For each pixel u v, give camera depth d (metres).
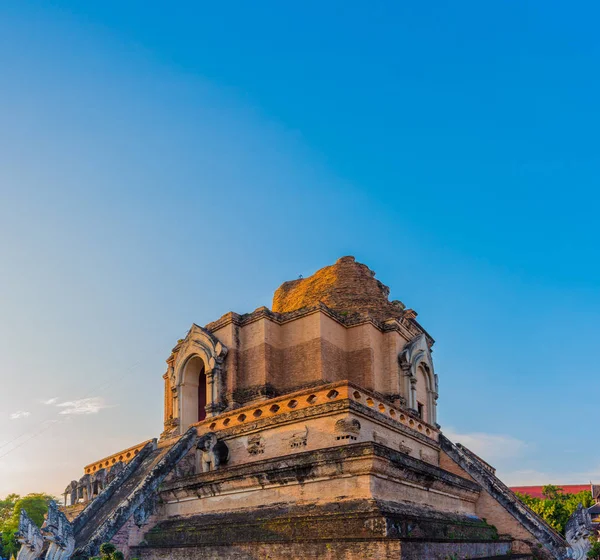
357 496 23.77
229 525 26.06
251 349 39.81
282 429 29.53
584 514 32.72
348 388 28.27
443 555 23.23
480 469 34.50
